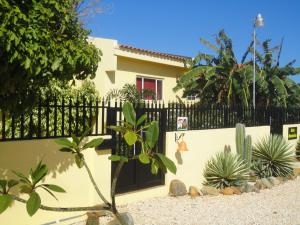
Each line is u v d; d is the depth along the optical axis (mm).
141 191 8109
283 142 11648
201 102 18406
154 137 2984
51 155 6117
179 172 9086
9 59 3674
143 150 3018
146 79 16516
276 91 18453
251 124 12438
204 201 8430
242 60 19562
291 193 9562
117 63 14789
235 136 11203
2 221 5492
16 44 3594
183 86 17266
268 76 18562
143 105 8281
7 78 3973
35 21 3889
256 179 10781
